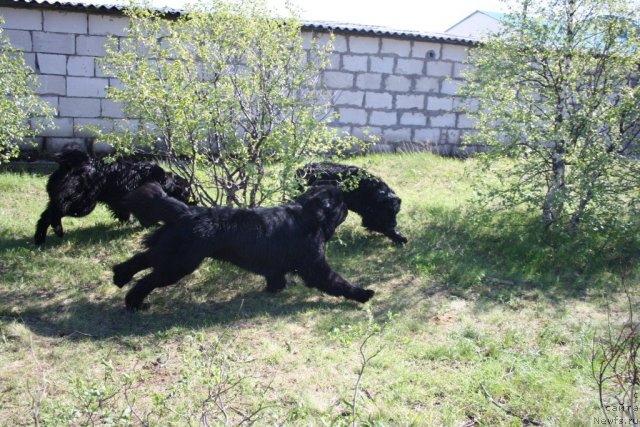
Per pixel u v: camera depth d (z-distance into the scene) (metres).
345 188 7.04
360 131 12.89
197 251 5.49
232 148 6.73
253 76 6.76
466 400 4.25
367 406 4.10
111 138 6.80
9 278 6.21
